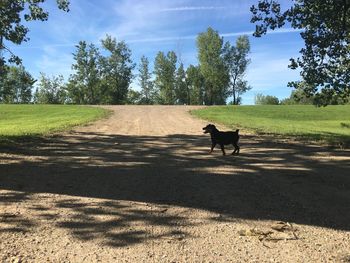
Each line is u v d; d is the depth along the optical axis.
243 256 4.53
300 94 17.47
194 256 4.52
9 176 8.37
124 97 87.62
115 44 84.12
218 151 12.47
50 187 7.49
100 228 5.35
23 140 14.84
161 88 92.06
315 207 6.38
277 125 23.67
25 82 19.75
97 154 11.66
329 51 16.30
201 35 82.00
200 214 5.98
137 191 7.26
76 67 80.81
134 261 4.37
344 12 15.58
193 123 23.95
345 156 11.57
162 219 5.73
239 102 86.12
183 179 8.26
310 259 4.47
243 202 6.63
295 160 10.80
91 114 29.62
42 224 5.48
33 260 4.38
